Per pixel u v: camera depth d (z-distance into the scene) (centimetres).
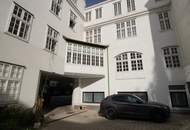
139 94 1345
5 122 611
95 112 1298
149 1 1529
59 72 1230
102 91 1517
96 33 1800
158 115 844
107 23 1727
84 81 1648
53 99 2128
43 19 1091
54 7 1277
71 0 1560
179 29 1220
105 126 782
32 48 953
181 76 1200
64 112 1245
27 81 891
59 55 1255
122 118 995
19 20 882
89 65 1466
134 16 1569
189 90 1133
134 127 752
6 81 768
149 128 725
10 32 821
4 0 785
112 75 1513
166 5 1410
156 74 1303
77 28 1686
